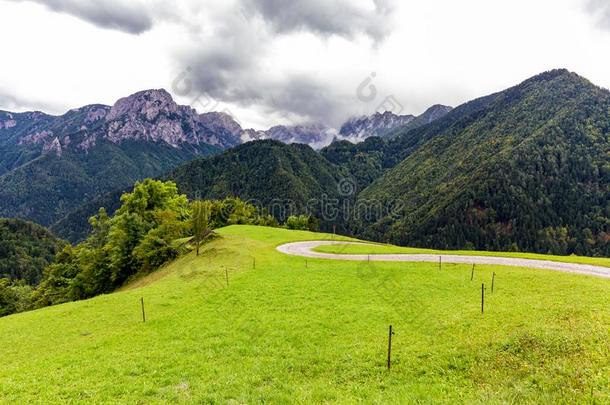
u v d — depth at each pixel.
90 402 16.42
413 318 26.42
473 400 14.91
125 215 73.06
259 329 26.00
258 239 73.62
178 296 35.97
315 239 77.56
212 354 21.97
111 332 27.36
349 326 25.80
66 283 77.94
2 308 77.19
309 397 16.28
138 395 17.06
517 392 15.16
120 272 71.44
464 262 45.47
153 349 23.14
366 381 18.00
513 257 50.38
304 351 22.05
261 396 16.52
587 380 15.16
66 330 28.53
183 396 16.78
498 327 22.06
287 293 34.78
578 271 38.59
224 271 45.22
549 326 20.47
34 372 20.02
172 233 69.50
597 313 21.45
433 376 17.83
